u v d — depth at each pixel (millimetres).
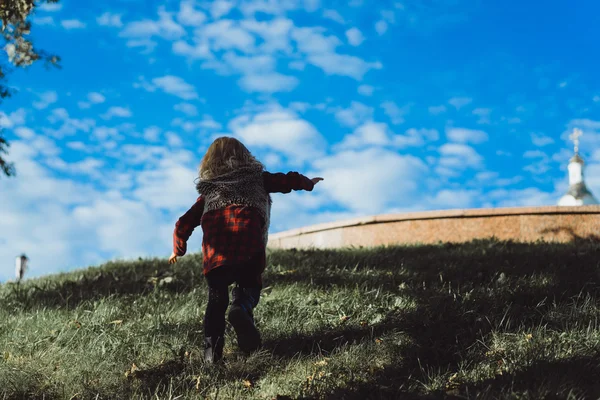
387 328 4828
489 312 4926
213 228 4129
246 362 4293
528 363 3723
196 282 6934
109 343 4863
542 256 7473
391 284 6188
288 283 6438
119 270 8492
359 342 4586
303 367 4141
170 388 3838
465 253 8375
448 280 6344
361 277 6617
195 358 4461
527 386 3359
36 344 4938
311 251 9586
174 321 5309
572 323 4535
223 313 4246
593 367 3689
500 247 9094
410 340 4492
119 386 4062
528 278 6188
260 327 5094
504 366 3822
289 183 4336
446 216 11734
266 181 4352
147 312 5688
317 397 3594
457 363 4020
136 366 4363
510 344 4230
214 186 4258
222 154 4402
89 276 8211
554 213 11273
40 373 4301
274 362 4312
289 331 4961
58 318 5570
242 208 4156
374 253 8930
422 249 9484
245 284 4297
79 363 4465
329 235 13109
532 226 11305
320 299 5715
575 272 6293
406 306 5406
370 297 5691
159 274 7613
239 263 4020
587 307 4879
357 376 3904
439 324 4754
